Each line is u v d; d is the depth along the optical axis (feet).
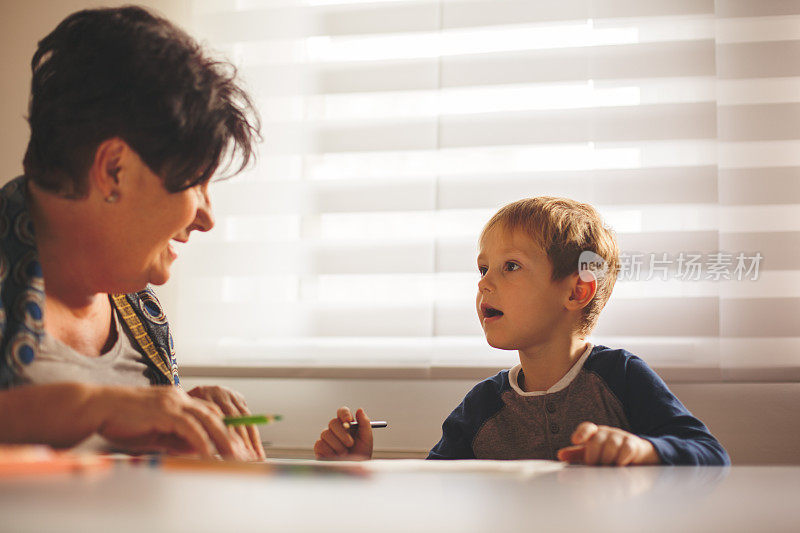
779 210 4.25
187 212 2.29
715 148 4.33
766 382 4.11
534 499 0.93
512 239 3.38
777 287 4.19
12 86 5.15
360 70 4.85
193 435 1.58
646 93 4.45
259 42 4.99
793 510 0.84
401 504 0.84
